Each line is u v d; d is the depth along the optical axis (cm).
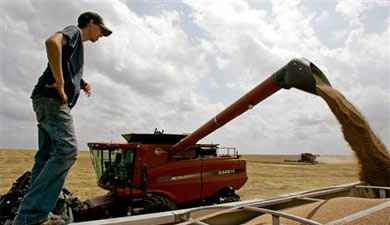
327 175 2530
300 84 498
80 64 259
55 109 231
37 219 214
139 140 732
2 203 430
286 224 229
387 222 188
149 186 652
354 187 387
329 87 480
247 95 608
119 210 632
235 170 819
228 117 644
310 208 260
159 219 260
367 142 423
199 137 690
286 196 331
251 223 255
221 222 257
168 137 761
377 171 413
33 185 221
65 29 238
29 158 4084
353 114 438
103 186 689
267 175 2494
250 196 1232
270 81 557
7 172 1948
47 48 213
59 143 228
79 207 560
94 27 283
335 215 227
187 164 719
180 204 715
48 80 236
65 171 233
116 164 680
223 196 796
